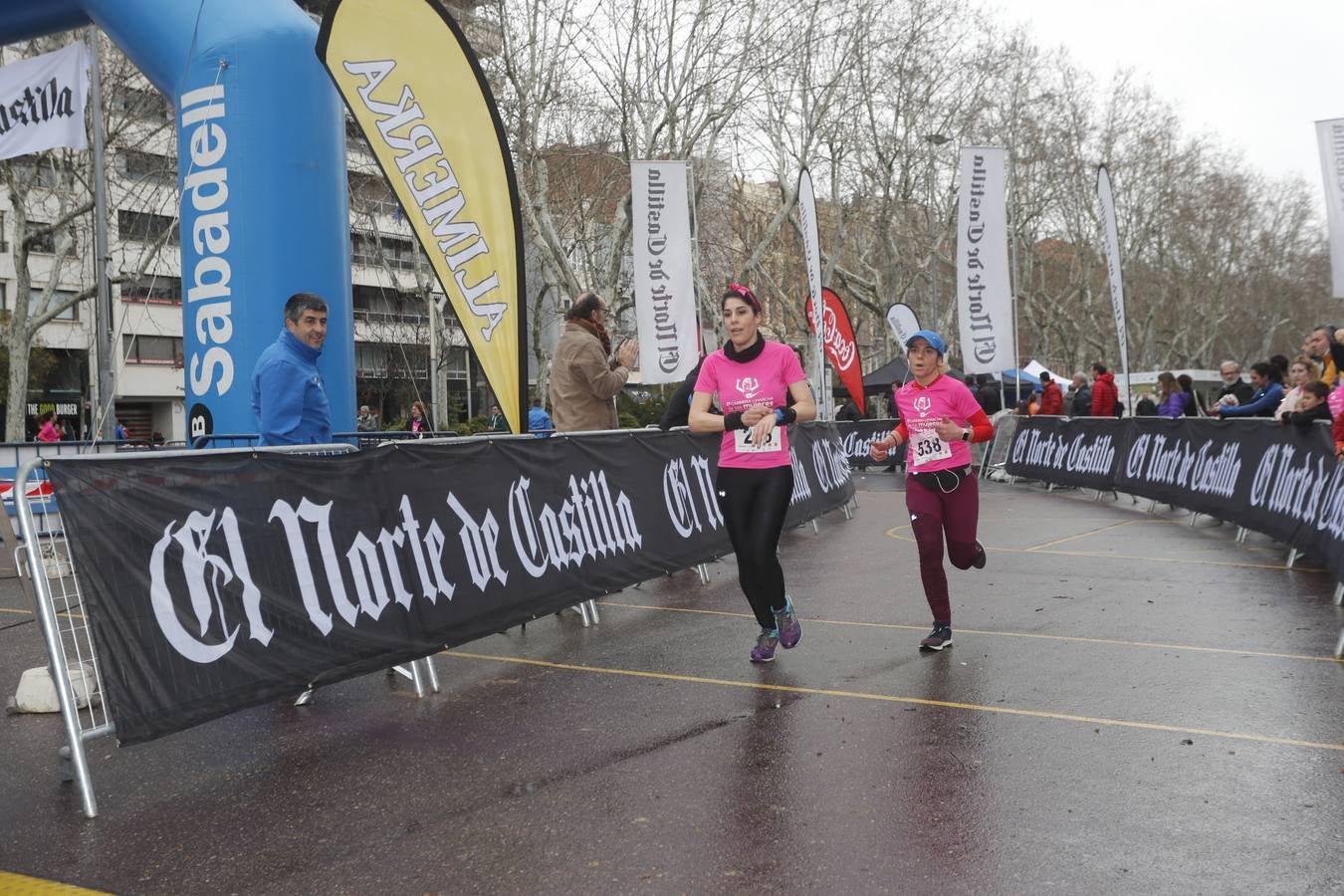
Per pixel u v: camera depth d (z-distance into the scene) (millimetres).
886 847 3312
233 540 4426
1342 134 11695
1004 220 18922
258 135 9758
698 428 5504
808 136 30484
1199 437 12305
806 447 12289
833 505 12914
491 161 7863
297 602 4672
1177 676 5285
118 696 3859
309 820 3723
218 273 9789
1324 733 4344
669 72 26297
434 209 7734
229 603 4355
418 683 5359
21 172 27469
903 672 5500
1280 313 73438
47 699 5246
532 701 5191
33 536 3854
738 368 5570
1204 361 72062
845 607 7379
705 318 33719
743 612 7363
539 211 24391
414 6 7664
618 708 5008
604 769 4145
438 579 5543
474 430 27688
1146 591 7746
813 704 4945
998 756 4137
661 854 3324
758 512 5566
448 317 42344
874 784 3865
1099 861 3168
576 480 7031
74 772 3861
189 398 10047
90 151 25922
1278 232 68562
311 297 5836
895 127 35500
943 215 40062
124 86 25766
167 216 36344
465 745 4527
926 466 6086
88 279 30578
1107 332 59219
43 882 3270
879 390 31266
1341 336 11375
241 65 9750
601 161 28672
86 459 3902
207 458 4355
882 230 36938
